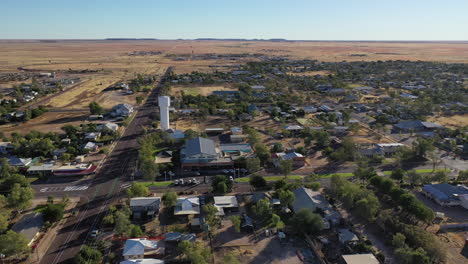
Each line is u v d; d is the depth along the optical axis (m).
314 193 102.50
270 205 96.38
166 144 153.00
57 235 84.94
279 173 125.38
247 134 164.12
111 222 88.06
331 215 92.12
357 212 92.69
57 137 155.62
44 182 115.44
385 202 103.00
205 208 90.12
